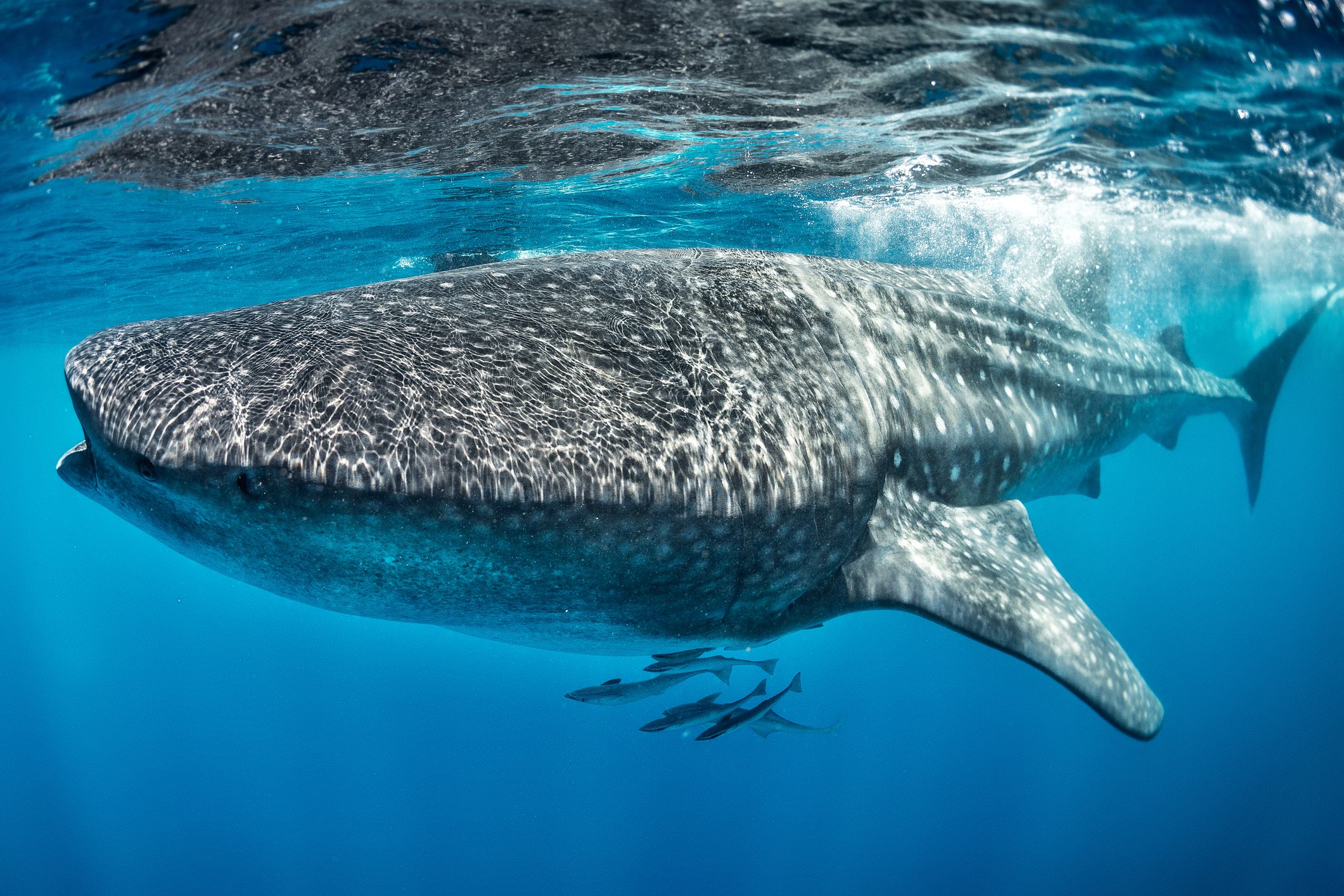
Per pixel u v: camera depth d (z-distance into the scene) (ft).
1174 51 20.48
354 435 6.31
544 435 6.90
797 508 8.25
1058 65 20.94
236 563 7.13
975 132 25.55
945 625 9.34
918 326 12.01
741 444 7.91
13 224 30.63
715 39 18.43
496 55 18.69
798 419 8.54
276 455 6.12
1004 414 13.25
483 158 25.81
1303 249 48.16
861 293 11.18
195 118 21.21
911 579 9.49
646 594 7.75
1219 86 22.82
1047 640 9.43
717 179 29.76
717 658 16.93
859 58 19.77
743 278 9.66
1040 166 29.35
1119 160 29.27
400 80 19.71
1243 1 18.39
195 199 28.50
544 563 7.07
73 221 30.48
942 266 39.88
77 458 7.30
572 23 17.35
